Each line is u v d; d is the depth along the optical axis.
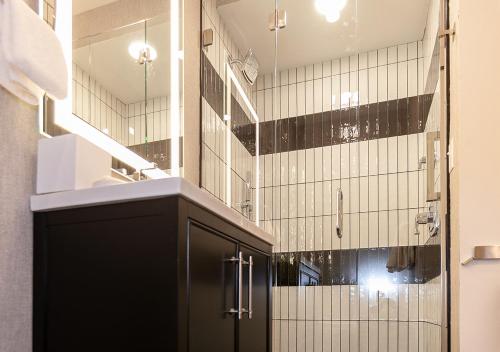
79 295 0.98
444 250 1.84
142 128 1.76
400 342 2.45
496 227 1.52
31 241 1.06
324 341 2.61
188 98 2.07
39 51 1.04
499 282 1.49
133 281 0.92
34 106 1.13
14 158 1.04
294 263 2.77
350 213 2.70
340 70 2.83
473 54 1.62
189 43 2.12
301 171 2.84
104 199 0.96
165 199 0.91
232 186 2.52
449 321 1.78
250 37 2.70
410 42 2.69
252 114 2.85
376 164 2.68
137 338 0.90
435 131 2.20
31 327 1.02
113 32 1.65
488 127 1.58
